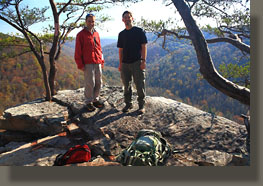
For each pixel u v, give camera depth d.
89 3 4.89
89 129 3.07
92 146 2.53
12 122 3.57
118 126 3.08
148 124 3.15
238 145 2.37
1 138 3.54
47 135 3.29
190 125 3.03
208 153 2.26
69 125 3.26
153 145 2.15
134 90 4.82
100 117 3.41
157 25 4.54
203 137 2.65
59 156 2.29
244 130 2.75
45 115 3.52
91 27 3.26
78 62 3.23
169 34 4.80
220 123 3.03
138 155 2.02
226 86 1.85
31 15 4.39
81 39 3.21
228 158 2.14
